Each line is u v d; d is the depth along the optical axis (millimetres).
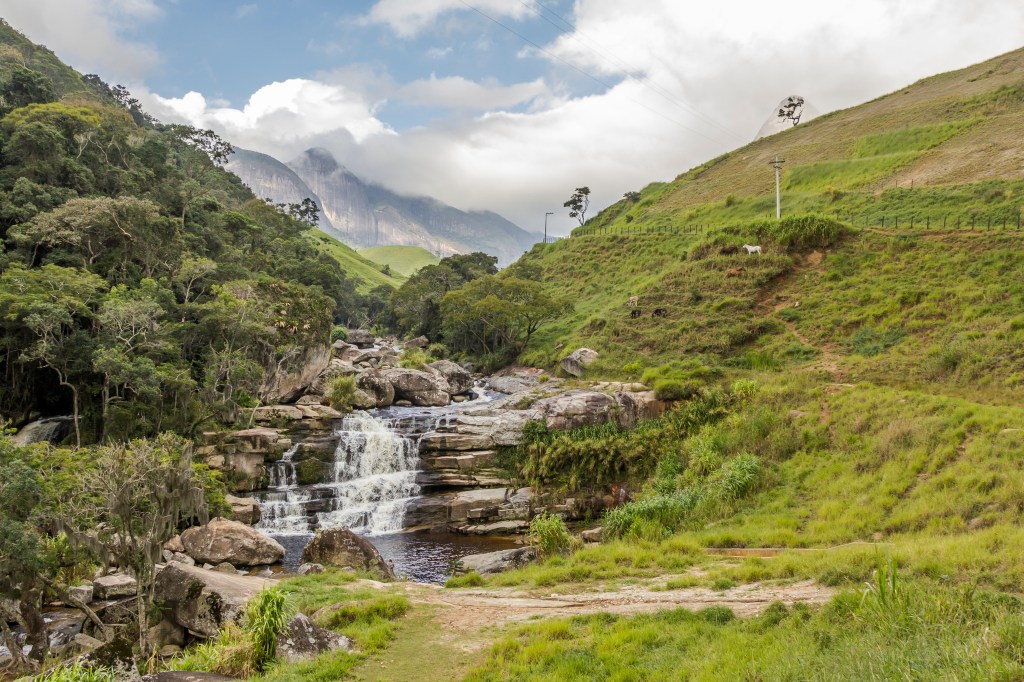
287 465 41844
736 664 10734
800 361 46938
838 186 89875
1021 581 13812
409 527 37750
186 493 20688
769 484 29594
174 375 41531
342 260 198875
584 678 11742
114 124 86875
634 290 72625
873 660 9414
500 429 41906
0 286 41281
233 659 13633
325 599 18828
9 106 75000
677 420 38344
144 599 19203
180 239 60469
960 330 42781
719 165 131125
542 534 25703
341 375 55906
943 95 113625
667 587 18250
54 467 25531
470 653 14227
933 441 28047
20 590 21031
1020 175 68062
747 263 61875
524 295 78312
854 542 21938
